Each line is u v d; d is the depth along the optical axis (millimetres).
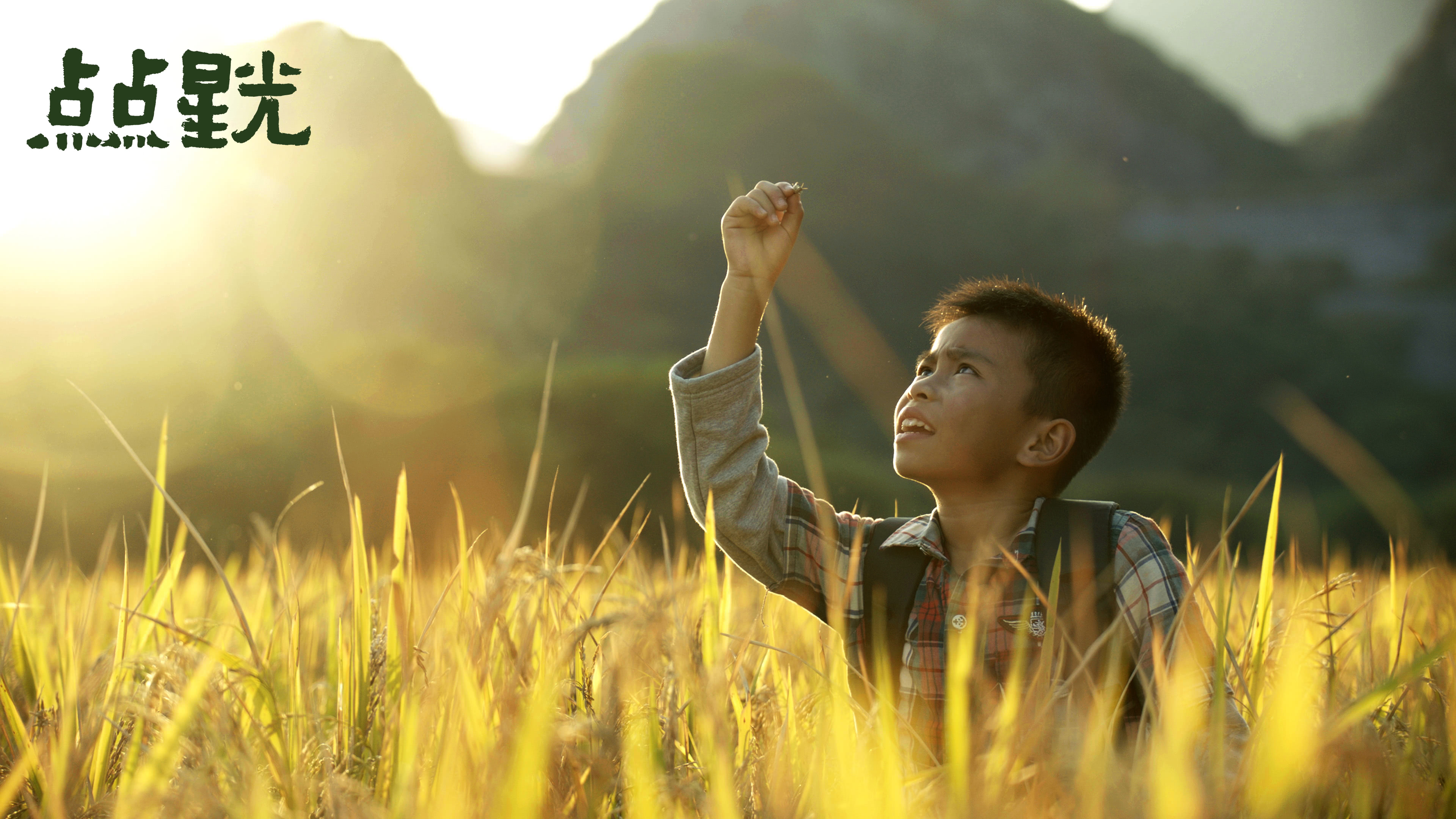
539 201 72750
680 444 2029
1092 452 1935
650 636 1074
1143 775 988
